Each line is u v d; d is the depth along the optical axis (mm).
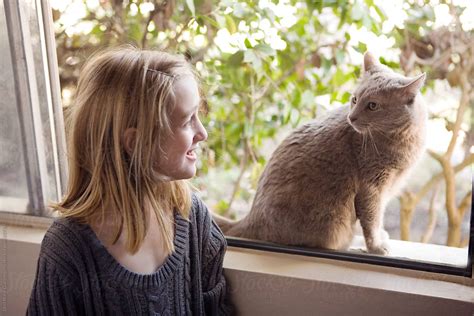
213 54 1075
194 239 901
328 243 1006
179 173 813
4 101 1140
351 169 960
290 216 1016
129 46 905
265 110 1067
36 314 821
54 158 1158
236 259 1002
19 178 1171
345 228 995
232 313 980
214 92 1088
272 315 955
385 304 874
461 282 883
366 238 981
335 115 976
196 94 806
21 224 1154
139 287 817
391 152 921
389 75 890
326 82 1013
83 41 1114
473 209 864
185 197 889
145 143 779
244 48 1054
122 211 802
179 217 885
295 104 1041
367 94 899
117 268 808
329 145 972
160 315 844
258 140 1080
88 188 815
